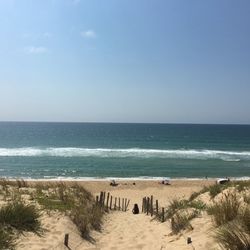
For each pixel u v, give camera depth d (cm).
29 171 3716
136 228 1145
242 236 599
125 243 923
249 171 3938
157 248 807
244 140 9319
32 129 16300
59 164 4203
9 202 1022
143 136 10925
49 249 747
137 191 2681
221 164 4416
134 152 5612
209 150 6300
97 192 2623
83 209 1191
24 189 1494
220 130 16700
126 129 17062
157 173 3747
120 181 3144
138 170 3897
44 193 1409
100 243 933
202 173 3781
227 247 586
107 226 1207
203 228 808
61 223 935
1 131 13825
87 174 3616
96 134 12031
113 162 4438
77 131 14450
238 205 810
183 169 4006
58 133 12575
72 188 1720
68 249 797
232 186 1346
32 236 796
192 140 9206
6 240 707
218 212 809
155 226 1120
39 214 970
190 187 2869
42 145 7212
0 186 1501
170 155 5291
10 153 5178
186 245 724
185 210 1084
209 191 1407
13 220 820
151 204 1662
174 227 937
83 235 949
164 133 13025
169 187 2873
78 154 5197
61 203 1201
